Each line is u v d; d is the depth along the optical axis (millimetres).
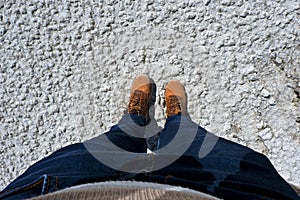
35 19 1253
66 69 1249
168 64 1211
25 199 711
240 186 777
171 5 1198
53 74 1255
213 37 1189
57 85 1255
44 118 1266
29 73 1263
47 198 658
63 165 842
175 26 1201
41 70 1258
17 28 1261
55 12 1244
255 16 1173
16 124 1274
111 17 1225
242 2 1175
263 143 1188
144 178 785
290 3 1159
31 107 1268
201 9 1188
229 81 1192
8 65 1269
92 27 1232
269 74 1177
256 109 1187
